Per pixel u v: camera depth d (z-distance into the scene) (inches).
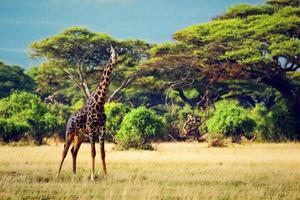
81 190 1595.7
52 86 6309.1
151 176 1883.6
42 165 2247.8
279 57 5073.8
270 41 5177.2
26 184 1683.1
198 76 5590.6
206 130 4635.8
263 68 5073.8
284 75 5132.9
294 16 5231.3
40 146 3634.4
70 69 5969.5
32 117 3905.0
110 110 3905.0
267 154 3006.9
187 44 5625.0
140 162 2425.0
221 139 3937.0
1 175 1873.8
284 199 1494.8
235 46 5285.4
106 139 4010.8
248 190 1621.6
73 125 1957.4
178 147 3683.6
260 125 4603.8
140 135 3422.7
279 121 4667.8
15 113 4023.1
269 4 5851.4
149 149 3408.0
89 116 1942.7
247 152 3171.8
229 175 1935.3
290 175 1967.3
